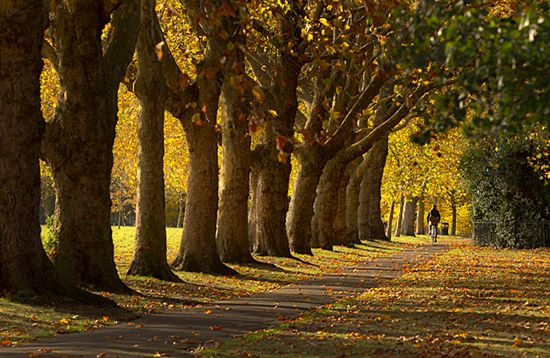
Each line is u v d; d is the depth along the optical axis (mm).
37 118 18250
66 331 14859
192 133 29469
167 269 25969
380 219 66375
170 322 16609
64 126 20766
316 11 30750
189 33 35500
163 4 33375
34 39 17875
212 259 29750
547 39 8289
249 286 26031
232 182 33562
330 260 40250
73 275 20906
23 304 17359
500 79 8289
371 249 52875
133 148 52906
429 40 9016
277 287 25953
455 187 76250
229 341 13867
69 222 21078
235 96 33344
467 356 12203
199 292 23359
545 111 8625
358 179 59281
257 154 38031
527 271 32094
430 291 24125
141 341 13672
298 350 12898
